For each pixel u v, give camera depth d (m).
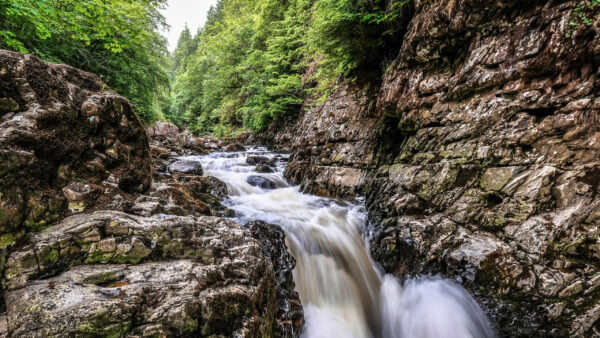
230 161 12.79
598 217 3.22
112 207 2.94
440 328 3.92
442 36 5.21
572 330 2.99
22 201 2.20
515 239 3.68
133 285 2.12
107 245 2.39
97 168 3.10
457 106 5.06
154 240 2.63
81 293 1.92
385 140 7.61
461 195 4.48
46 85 2.71
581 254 3.23
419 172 5.27
